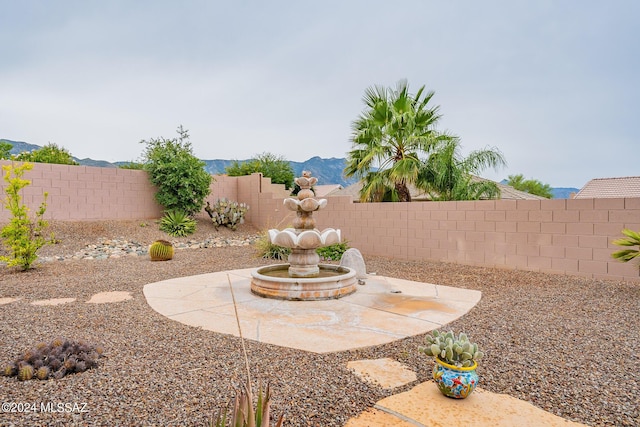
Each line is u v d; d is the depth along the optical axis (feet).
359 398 7.86
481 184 34.94
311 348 10.83
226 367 9.35
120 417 6.91
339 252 31.09
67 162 58.34
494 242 25.62
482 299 16.93
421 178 34.81
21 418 6.82
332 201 36.22
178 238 40.86
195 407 7.30
